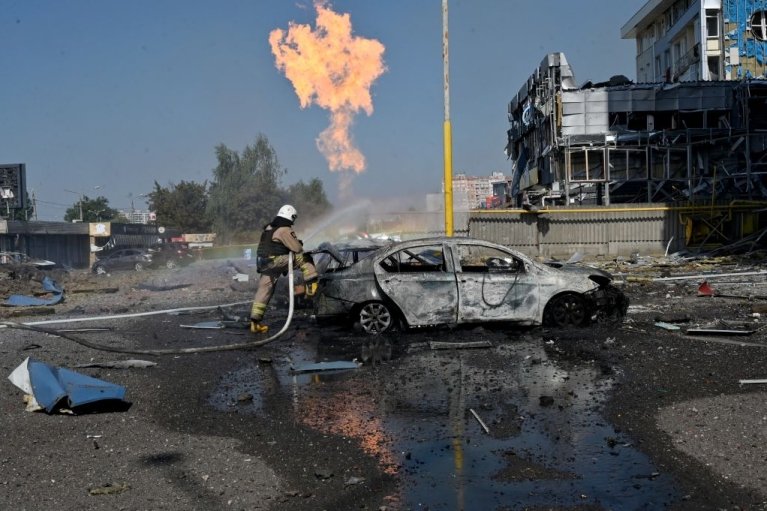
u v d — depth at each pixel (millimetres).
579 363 7652
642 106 33594
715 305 12164
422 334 9773
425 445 5090
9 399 6707
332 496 4203
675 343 8531
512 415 5766
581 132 33844
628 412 5719
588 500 4039
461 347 8703
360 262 10117
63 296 18000
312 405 6320
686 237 27797
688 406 5797
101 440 5383
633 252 27906
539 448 4945
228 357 8789
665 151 33812
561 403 6078
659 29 53469
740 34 42219
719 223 27703
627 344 8570
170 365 8359
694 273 19109
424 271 10055
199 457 4945
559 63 34656
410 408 6105
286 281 14195
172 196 70312
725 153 32906
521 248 28172
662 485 4223
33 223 48031
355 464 4734
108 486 4375
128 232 56469
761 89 33375
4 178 47219
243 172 60938
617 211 27953
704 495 4059
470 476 4457
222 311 13078
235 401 6551
